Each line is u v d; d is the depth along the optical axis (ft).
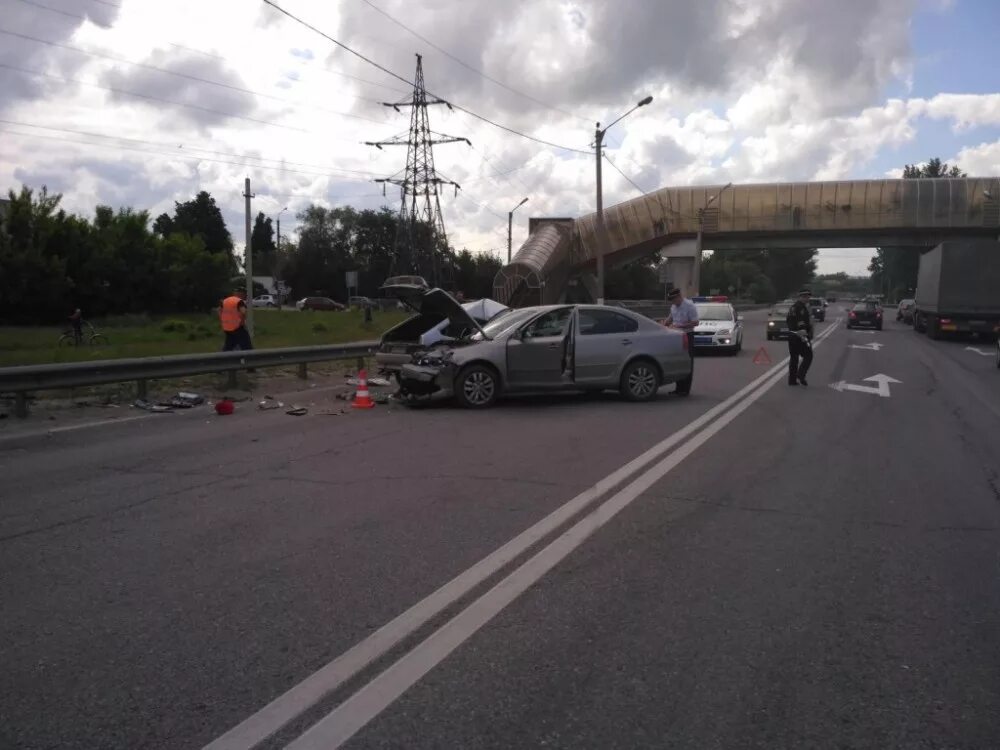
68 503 23.91
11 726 11.75
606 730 11.73
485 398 43.75
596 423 38.88
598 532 21.20
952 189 168.45
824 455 31.73
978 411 45.42
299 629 15.06
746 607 16.34
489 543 20.20
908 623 15.70
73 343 93.76
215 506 23.58
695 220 171.94
